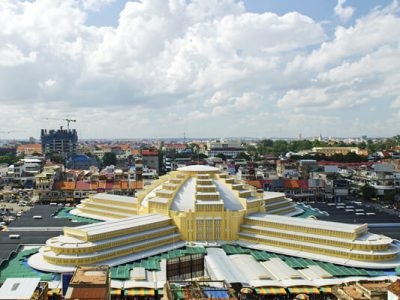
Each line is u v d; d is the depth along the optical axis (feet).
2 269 496.64
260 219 632.79
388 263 524.52
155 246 588.50
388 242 547.49
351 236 556.92
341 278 479.82
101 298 288.51
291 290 446.60
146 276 478.18
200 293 293.43
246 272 493.77
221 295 290.35
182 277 390.83
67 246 516.73
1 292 317.63
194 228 627.46
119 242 554.46
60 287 428.97
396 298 274.16
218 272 475.72
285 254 571.69
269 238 607.37
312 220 620.49
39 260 520.83
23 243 606.14
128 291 433.89
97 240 540.52
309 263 534.78
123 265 520.83
